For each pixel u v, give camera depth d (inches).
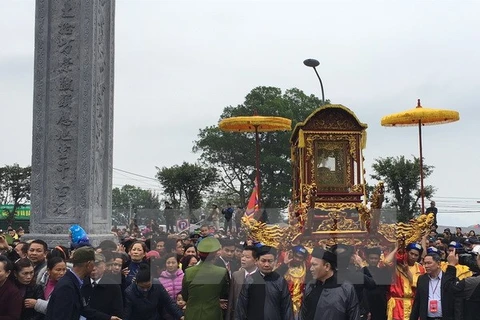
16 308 335.6
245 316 320.8
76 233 455.2
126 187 1642.5
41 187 657.6
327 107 738.2
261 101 2546.8
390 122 865.5
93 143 663.1
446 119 850.8
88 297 320.2
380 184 613.0
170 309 352.8
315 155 737.0
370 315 397.4
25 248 447.5
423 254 470.9
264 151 2468.0
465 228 1519.4
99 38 682.8
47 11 674.8
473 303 380.5
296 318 351.6
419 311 390.9
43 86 668.7
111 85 713.0
